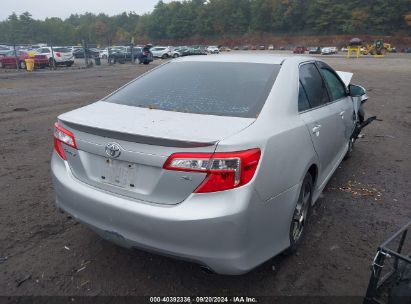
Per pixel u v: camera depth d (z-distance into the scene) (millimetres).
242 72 3332
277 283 2932
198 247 2406
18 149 6449
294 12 115500
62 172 2977
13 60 28875
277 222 2764
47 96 13352
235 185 2363
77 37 144375
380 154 6355
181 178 2387
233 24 128375
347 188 4836
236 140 2385
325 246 3449
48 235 3584
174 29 136125
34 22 134875
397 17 99750
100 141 2658
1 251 3301
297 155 2953
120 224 2617
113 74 24281
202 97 3078
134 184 2580
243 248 2463
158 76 3627
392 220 3988
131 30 161125
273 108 2895
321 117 3619
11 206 4172
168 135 2418
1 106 11023
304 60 3816
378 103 11953
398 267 2424
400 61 39219
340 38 103562
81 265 3131
